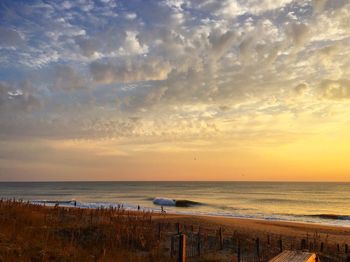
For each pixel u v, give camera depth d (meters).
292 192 144.50
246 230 30.70
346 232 34.38
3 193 134.38
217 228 30.53
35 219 22.48
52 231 19.59
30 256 12.77
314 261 7.97
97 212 29.70
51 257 13.17
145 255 17.08
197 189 175.12
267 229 33.12
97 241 18.47
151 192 143.75
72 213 30.12
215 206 75.56
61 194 127.31
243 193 135.25
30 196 113.12
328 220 52.22
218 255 19.16
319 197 112.50
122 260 14.53
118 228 21.09
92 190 164.50
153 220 32.53
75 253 14.24
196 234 25.12
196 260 17.38
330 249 23.58
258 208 72.81
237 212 62.44
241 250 20.59
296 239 27.09
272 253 20.16
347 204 87.62
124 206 68.62
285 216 56.44
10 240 14.76
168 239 22.89
